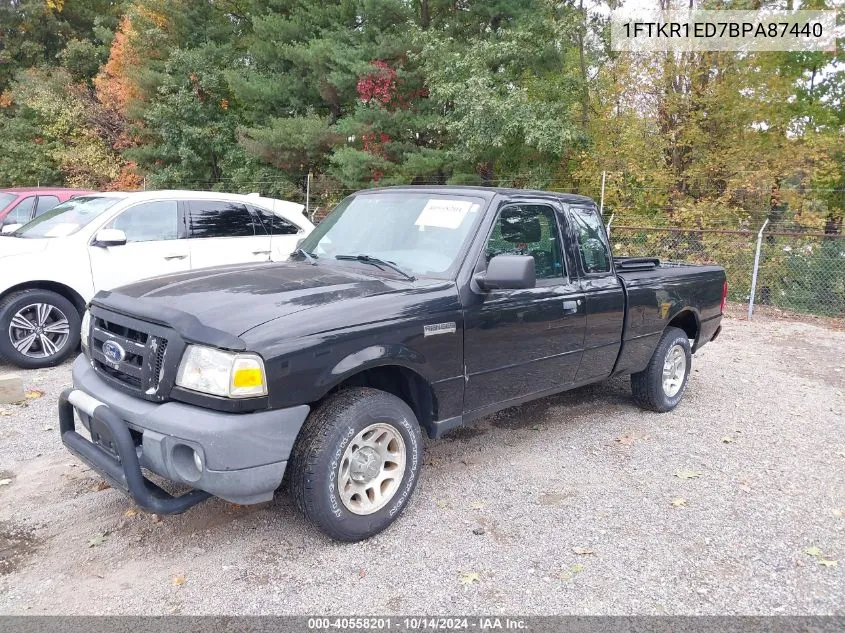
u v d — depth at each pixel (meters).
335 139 19.17
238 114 23.34
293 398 3.10
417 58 17.45
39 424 5.14
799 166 14.20
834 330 10.38
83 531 3.58
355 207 4.74
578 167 16.70
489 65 16.83
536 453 4.85
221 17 25.56
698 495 4.22
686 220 14.17
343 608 2.96
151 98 23.66
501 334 4.09
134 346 3.25
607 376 5.21
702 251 12.95
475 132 15.73
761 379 7.31
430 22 19.48
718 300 6.33
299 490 3.25
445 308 3.74
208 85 22.33
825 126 16.27
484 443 5.03
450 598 3.04
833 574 3.33
